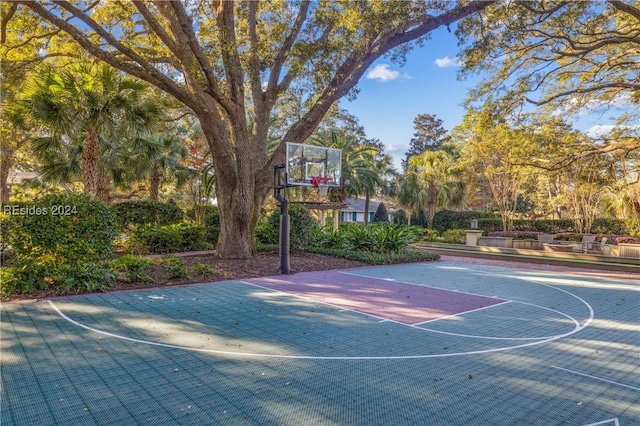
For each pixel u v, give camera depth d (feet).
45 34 38.91
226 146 40.50
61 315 20.79
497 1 37.52
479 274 39.55
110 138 47.01
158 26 33.71
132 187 75.61
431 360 15.12
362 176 84.23
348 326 19.69
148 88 43.86
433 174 87.81
